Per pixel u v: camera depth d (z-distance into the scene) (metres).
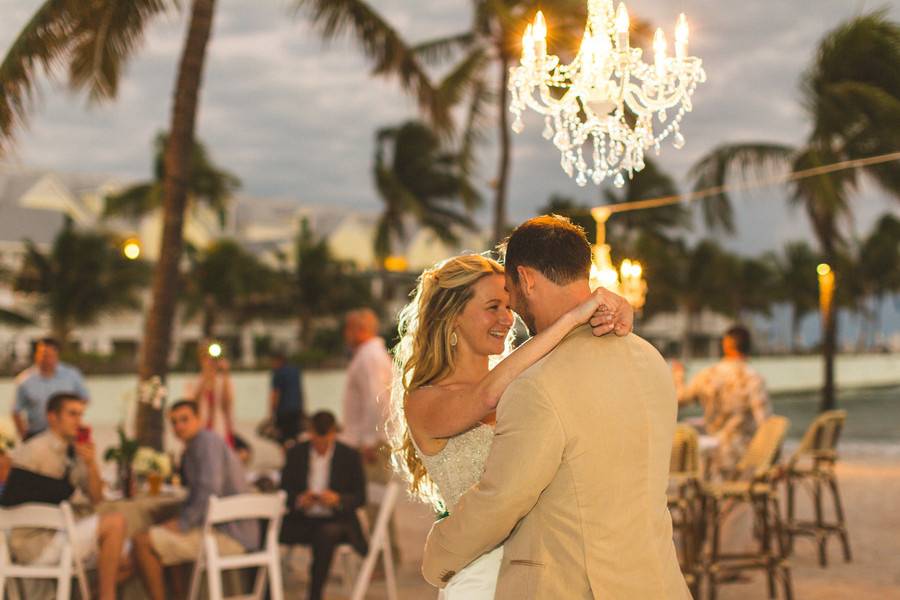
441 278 2.61
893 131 15.46
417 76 10.13
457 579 2.51
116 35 9.23
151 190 34.16
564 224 2.37
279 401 12.81
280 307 43.06
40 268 33.81
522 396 2.18
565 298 2.30
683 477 6.02
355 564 7.18
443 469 2.52
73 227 37.75
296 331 46.41
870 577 6.76
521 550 2.22
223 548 5.60
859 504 9.98
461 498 2.26
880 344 76.00
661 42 2.95
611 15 2.97
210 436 5.88
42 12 8.71
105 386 30.80
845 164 7.84
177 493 6.23
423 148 39.09
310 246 43.88
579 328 2.29
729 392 6.75
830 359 19.08
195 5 9.09
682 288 50.31
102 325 40.16
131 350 41.44
